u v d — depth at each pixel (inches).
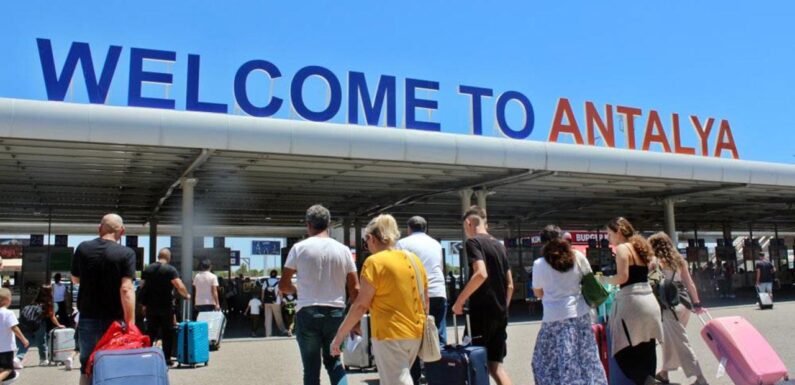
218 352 478.6
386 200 944.9
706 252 1312.7
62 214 1053.8
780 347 423.2
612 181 802.2
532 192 900.0
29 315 455.8
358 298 201.8
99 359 197.5
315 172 691.4
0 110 441.7
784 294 1170.6
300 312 233.1
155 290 402.9
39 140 494.0
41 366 446.3
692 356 292.8
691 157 741.3
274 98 539.2
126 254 235.6
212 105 516.4
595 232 1505.9
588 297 245.0
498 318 247.1
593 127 701.9
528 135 648.4
